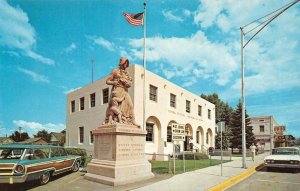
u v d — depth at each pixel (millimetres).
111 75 12008
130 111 11922
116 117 11359
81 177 11641
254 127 59906
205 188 9359
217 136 41875
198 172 13414
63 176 12117
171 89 26094
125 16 17688
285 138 64688
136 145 11391
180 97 27859
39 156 10133
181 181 10680
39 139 68938
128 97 12031
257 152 32844
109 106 11703
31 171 9273
